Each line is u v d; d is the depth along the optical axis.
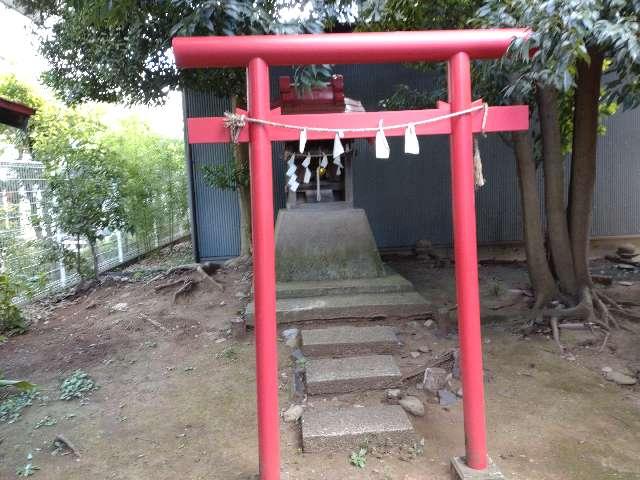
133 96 7.03
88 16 4.24
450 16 5.16
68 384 4.21
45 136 7.69
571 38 2.60
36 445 3.34
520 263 8.16
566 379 4.00
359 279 5.88
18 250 6.64
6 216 6.43
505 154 8.80
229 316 5.75
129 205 9.77
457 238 2.74
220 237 8.62
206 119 2.61
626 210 9.04
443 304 5.80
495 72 3.87
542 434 3.24
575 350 4.52
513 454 3.02
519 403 3.65
